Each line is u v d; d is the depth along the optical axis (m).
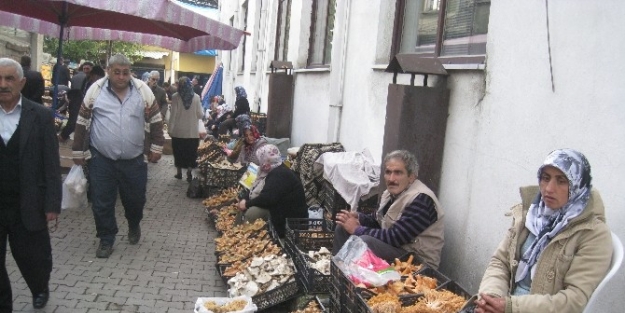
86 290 4.68
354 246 3.80
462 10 5.06
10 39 14.48
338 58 7.86
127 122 5.56
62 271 5.05
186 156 9.52
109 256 5.60
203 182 8.69
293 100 10.84
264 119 11.66
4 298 3.90
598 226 2.55
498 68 4.11
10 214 3.85
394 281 3.53
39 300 4.17
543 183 2.66
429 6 5.73
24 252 3.95
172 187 9.38
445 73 4.79
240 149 8.65
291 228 5.50
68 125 9.70
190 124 9.38
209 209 7.26
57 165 3.96
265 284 4.41
